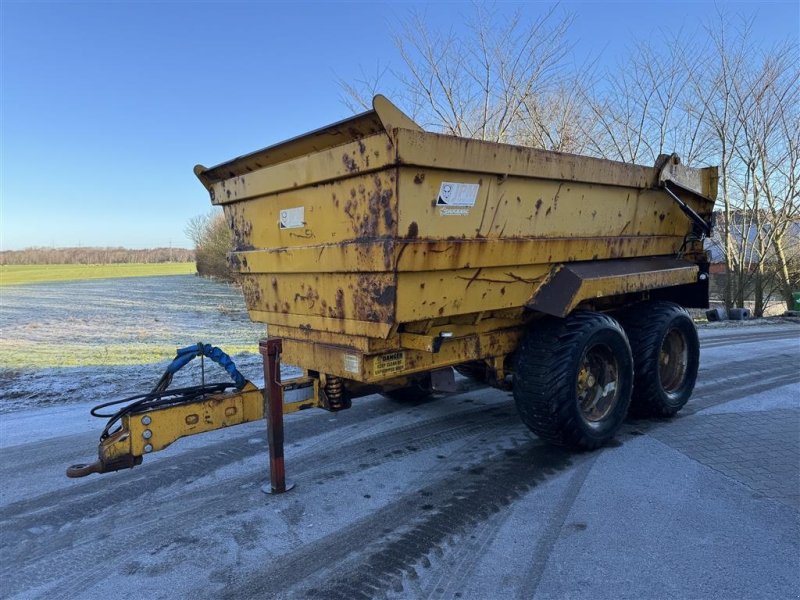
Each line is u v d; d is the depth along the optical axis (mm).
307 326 3883
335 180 3342
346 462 4281
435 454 4426
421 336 3539
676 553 2914
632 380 4633
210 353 3715
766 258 17734
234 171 4258
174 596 2650
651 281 4793
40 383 6832
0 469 4211
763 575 2707
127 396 6301
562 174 3930
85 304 20859
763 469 4004
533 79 12977
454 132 12922
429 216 3162
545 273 4137
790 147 16281
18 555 3031
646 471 3988
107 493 3775
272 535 3195
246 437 4840
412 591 2645
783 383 6648
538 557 2906
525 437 4785
